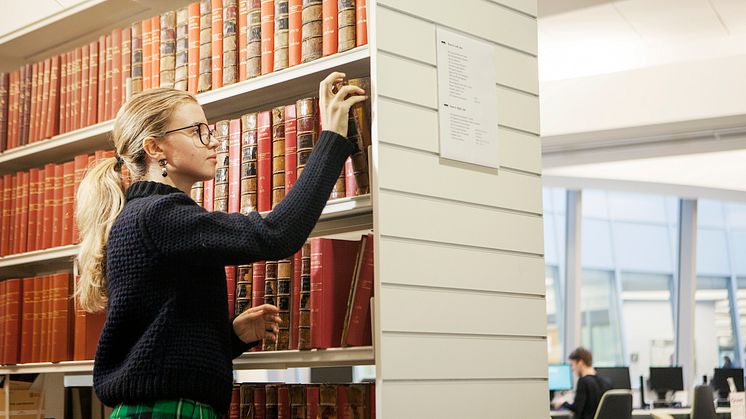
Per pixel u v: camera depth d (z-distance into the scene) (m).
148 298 1.63
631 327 12.02
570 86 7.32
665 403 8.59
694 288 10.90
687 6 5.77
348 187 2.02
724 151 7.64
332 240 2.06
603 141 7.93
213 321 1.68
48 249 2.84
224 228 1.65
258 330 1.98
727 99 6.89
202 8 2.46
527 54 2.39
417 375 1.91
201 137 1.88
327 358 1.99
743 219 12.38
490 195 2.19
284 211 1.74
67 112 2.90
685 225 10.92
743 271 12.23
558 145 8.14
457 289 2.05
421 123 2.03
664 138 7.74
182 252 1.62
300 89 2.30
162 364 1.60
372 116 1.93
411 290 1.94
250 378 2.62
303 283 2.07
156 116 1.84
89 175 1.90
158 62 2.57
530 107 2.36
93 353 2.62
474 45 2.21
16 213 3.01
